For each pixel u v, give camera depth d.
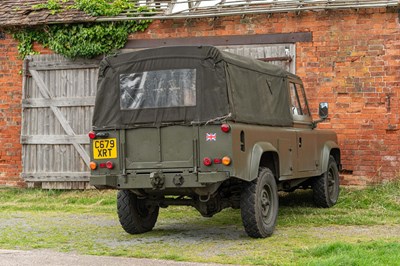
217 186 8.85
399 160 13.05
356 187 13.20
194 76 8.95
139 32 14.40
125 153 9.20
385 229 9.84
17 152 15.19
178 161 8.91
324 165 11.80
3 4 15.54
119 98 9.32
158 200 9.74
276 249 8.29
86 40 14.45
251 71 9.66
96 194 14.24
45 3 15.21
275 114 10.27
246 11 13.55
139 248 8.58
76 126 14.66
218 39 13.96
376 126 13.16
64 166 14.73
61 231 10.16
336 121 13.37
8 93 15.18
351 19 13.27
